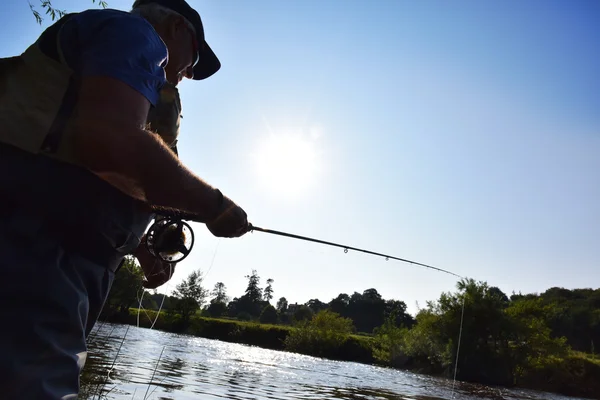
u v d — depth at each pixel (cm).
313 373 1938
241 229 154
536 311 3250
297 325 4253
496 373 2989
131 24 122
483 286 3194
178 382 998
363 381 1905
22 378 104
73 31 117
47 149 108
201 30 182
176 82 182
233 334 4356
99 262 123
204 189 129
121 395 697
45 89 110
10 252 105
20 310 105
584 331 7850
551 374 2998
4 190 106
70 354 117
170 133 167
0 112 106
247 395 1003
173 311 4247
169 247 167
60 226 112
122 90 112
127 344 1700
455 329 3114
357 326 10900
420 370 3241
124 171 113
